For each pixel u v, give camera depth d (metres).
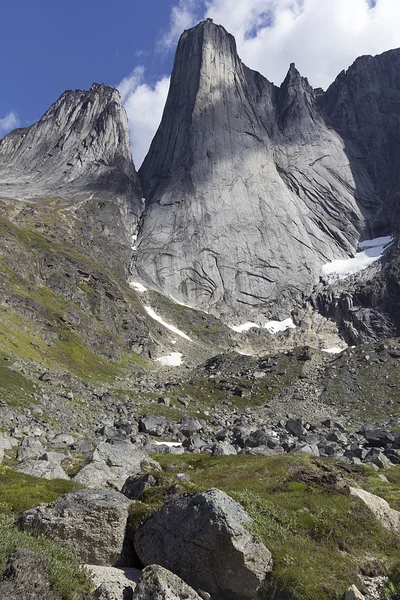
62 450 46.56
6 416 54.22
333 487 23.84
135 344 175.88
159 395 101.69
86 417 69.44
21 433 49.44
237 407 99.56
